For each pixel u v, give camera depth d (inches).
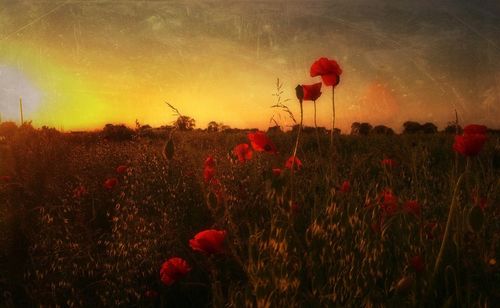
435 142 358.9
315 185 130.4
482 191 125.9
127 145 319.3
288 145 316.2
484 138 95.9
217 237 96.7
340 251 88.4
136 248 124.7
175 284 121.8
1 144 334.0
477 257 91.6
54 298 107.2
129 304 109.7
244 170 192.1
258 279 79.6
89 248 128.6
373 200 112.3
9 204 187.5
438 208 127.3
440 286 87.2
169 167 203.6
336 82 127.7
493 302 80.7
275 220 97.3
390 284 85.3
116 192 204.1
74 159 301.6
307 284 86.7
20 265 139.6
